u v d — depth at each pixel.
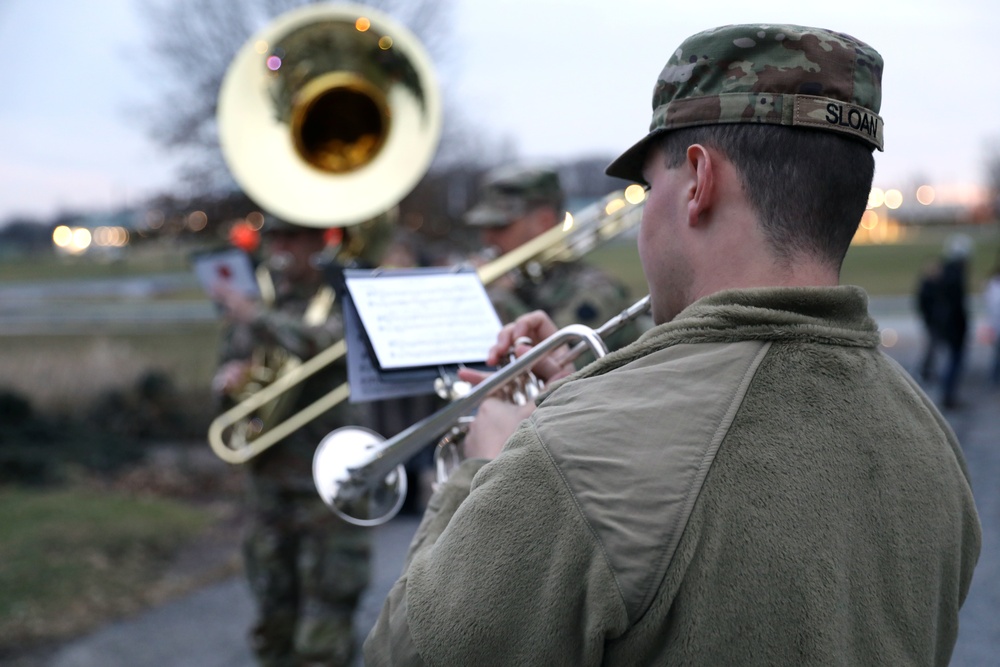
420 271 1.83
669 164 1.10
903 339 16.16
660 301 1.13
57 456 7.03
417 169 3.49
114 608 4.55
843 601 0.93
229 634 4.30
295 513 3.38
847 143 1.03
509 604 0.94
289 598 3.46
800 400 0.97
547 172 3.93
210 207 10.59
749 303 1.01
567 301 3.16
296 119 3.56
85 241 26.02
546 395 1.07
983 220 77.69
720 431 0.95
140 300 24.84
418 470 6.34
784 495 0.93
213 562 5.30
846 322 1.04
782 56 1.01
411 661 1.02
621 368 1.03
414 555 1.15
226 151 3.50
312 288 3.65
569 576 0.93
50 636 4.16
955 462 1.11
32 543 5.17
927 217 80.94
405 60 3.54
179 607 4.63
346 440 1.92
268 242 3.83
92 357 8.90
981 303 22.03
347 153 3.60
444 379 1.70
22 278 37.12
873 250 51.88
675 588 0.90
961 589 1.14
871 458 0.99
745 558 0.91
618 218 2.95
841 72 1.02
